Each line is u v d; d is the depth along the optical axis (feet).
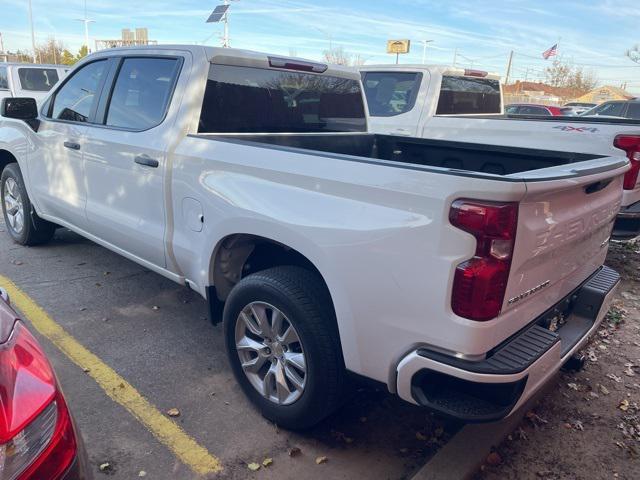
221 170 9.95
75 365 11.36
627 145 16.49
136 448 9.03
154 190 11.60
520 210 6.76
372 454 9.23
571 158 10.85
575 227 8.26
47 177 15.78
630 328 14.49
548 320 8.89
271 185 9.02
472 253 6.70
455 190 6.73
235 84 11.77
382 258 7.44
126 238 12.89
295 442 9.41
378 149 14.71
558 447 9.69
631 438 10.00
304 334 8.63
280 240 8.80
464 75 23.56
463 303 6.79
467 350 6.90
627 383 11.78
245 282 9.42
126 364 11.51
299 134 12.83
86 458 5.99
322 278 8.96
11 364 5.45
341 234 7.84
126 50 13.15
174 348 12.26
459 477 8.55
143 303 14.43
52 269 16.51
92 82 14.16
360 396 10.90
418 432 9.84
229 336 10.04
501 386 7.17
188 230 10.91
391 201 7.38
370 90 24.26
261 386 9.77
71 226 15.57
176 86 11.46
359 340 7.98
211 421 9.82
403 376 7.47
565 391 11.41
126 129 12.52
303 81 13.24
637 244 22.15
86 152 13.65
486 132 20.42
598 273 10.41
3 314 6.13
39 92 45.14
